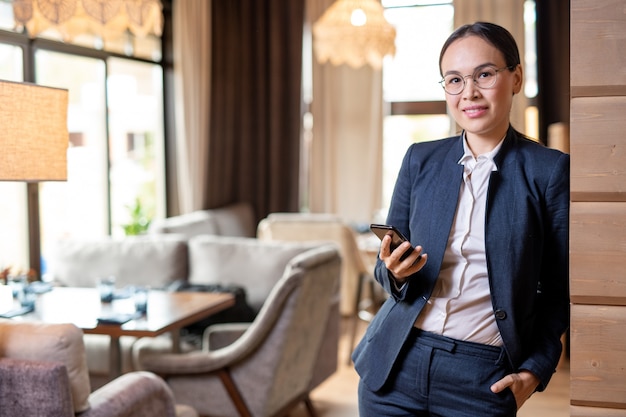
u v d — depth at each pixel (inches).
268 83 295.4
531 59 275.7
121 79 248.5
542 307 73.3
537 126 269.6
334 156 299.3
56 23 149.7
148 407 103.0
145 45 262.1
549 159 69.4
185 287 172.9
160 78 273.4
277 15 290.2
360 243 236.5
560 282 71.6
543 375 69.6
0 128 100.9
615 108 64.3
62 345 87.2
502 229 68.2
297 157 294.7
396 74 295.0
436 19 290.7
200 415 138.9
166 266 182.7
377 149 293.9
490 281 68.1
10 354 87.8
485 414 68.9
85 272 187.2
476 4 279.7
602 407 66.4
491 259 68.3
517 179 69.1
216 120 284.8
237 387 136.5
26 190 201.3
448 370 69.7
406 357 72.0
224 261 179.8
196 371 135.8
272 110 292.4
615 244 65.1
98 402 93.8
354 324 220.8
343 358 213.2
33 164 105.5
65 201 218.7
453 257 70.6
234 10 291.3
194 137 268.5
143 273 183.9
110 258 186.4
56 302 148.9
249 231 286.0
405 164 76.1
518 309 68.4
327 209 299.9
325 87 297.0
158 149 273.7
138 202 255.1
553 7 267.4
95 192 234.1
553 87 269.3
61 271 189.2
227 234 267.4
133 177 257.0
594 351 66.1
